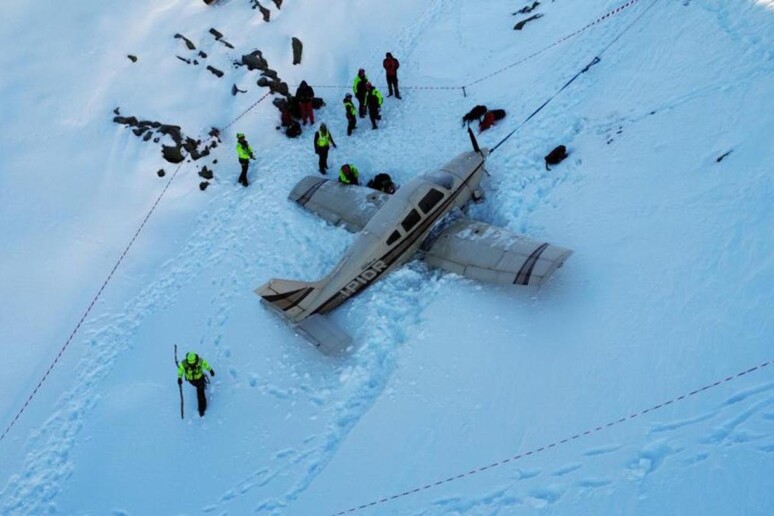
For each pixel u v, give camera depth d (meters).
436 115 15.43
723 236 8.92
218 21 18.97
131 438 10.59
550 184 11.77
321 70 18.34
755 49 11.30
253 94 17.38
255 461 9.49
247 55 17.86
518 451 7.95
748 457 6.50
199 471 9.70
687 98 11.42
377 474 8.49
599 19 14.96
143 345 12.30
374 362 10.12
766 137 9.67
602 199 10.75
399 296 10.98
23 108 17.08
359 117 16.42
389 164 14.48
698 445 6.89
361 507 8.20
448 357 9.59
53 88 17.50
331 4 19.27
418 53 17.84
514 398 8.60
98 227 15.00
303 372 10.52
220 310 12.38
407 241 11.19
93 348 12.57
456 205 11.98
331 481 8.68
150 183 15.85
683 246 9.18
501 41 16.78
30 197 15.36
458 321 10.05
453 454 8.30
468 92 15.65
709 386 7.46
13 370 12.50
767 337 7.54
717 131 10.41
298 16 18.88
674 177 10.24
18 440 11.26
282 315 10.80
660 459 6.98
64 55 18.22
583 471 7.30
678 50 12.55
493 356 9.29
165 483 9.73
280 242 13.39
